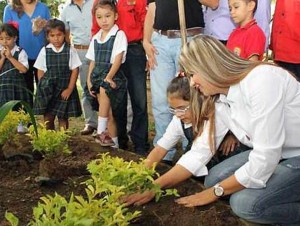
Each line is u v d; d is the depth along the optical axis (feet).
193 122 8.75
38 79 14.20
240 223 7.85
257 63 7.81
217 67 7.73
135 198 8.11
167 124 12.10
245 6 10.62
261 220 8.14
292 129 7.99
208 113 8.55
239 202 8.05
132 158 10.50
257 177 7.80
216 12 11.98
